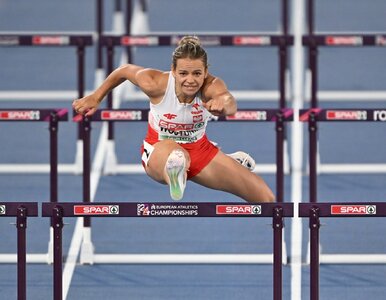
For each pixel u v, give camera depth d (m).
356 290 21.92
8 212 18.30
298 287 22.08
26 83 32.31
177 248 23.81
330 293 21.75
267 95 31.42
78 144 27.45
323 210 18.23
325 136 29.53
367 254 23.36
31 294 21.73
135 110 22.34
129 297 21.66
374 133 29.80
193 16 37.09
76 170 27.61
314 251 18.33
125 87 31.62
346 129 30.00
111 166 27.45
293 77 32.31
